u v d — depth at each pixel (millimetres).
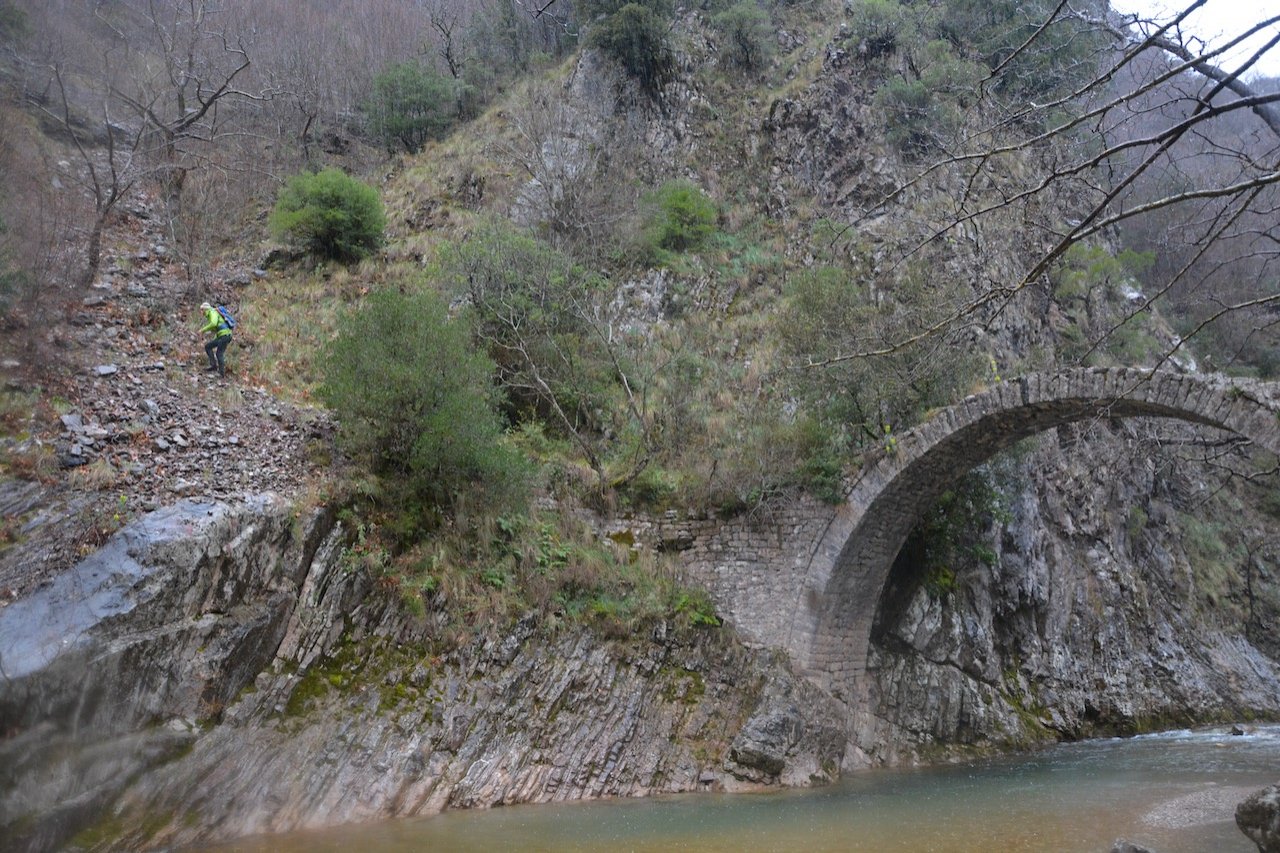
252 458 13547
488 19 32219
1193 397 13586
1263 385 13039
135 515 11469
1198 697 23562
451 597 13531
